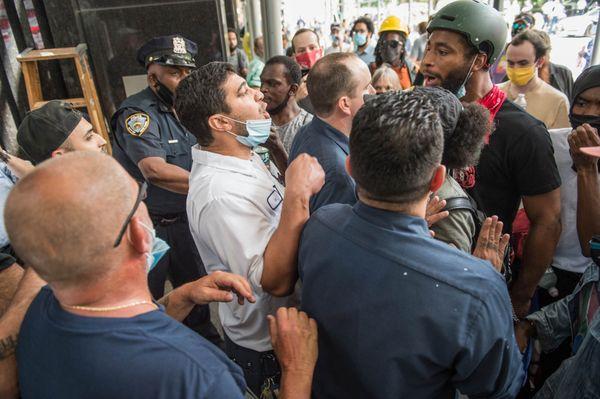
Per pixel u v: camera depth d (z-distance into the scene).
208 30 3.37
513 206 1.63
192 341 0.76
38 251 0.67
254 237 1.22
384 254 0.86
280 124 2.67
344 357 0.93
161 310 0.83
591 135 1.40
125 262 0.76
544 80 3.44
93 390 0.70
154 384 0.70
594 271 1.32
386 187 0.85
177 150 2.29
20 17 3.62
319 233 0.99
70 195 0.67
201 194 1.29
